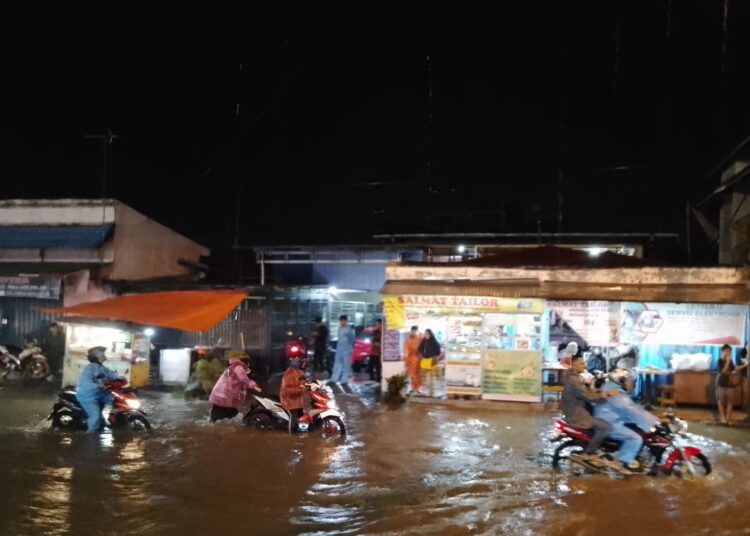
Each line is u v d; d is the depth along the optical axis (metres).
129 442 10.15
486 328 14.38
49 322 18.56
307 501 7.38
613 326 14.34
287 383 11.05
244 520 6.73
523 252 17.05
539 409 13.74
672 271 13.80
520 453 9.83
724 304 13.48
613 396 8.72
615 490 7.94
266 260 24.30
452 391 14.44
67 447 9.73
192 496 7.48
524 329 14.23
